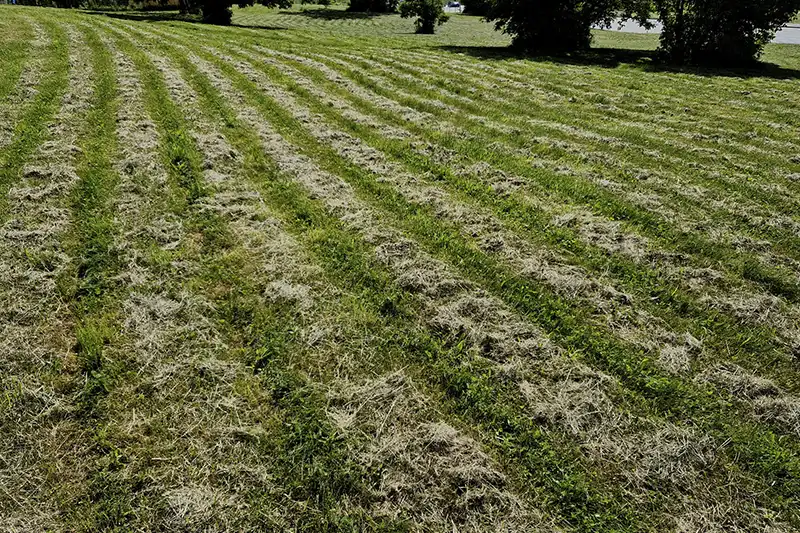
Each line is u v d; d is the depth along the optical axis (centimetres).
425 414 344
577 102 1146
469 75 1366
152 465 299
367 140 819
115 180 613
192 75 1116
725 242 567
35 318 397
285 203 601
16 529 264
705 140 910
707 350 412
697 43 1728
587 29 2008
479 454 316
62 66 1095
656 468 314
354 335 404
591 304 457
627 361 393
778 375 392
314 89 1088
